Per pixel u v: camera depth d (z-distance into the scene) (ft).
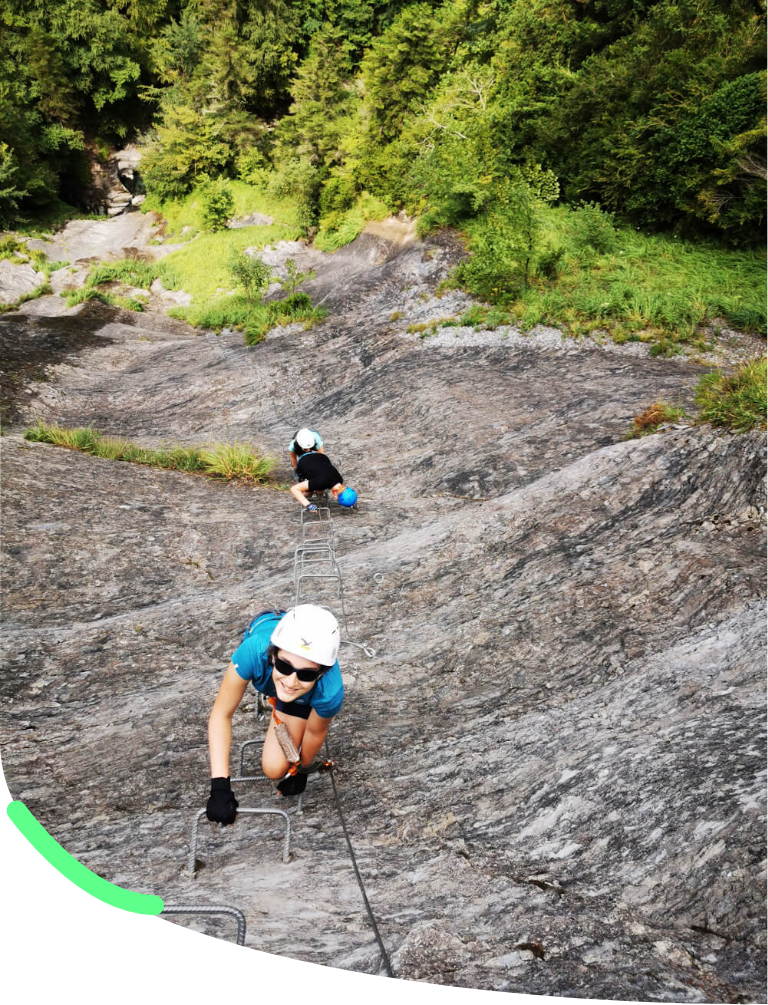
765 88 53.16
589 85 66.33
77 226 106.22
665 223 62.03
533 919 7.94
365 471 33.12
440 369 43.45
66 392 47.55
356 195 85.81
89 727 14.21
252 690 15.10
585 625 15.85
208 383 47.47
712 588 15.57
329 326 56.03
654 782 10.00
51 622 19.48
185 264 85.15
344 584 20.84
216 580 22.84
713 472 20.90
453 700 14.42
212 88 105.60
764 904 7.59
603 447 28.89
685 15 64.69
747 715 11.14
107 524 24.99
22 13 114.42
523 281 52.03
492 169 66.95
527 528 21.50
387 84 82.94
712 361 40.78
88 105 124.67
